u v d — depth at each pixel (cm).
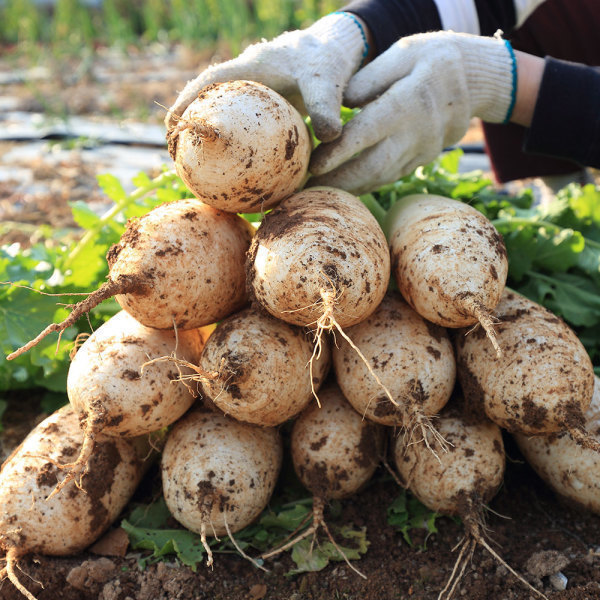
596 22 101
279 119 60
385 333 64
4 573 61
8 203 147
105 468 65
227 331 62
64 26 323
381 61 71
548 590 62
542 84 73
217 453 64
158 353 64
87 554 66
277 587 63
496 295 61
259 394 60
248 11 318
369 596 62
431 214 66
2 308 78
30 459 64
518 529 68
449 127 74
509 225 85
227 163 59
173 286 61
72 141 187
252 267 61
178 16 312
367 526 68
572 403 60
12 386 86
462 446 64
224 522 64
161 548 65
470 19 81
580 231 89
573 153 76
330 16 75
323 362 65
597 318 83
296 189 66
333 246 57
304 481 67
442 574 63
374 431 68
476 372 64
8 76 276
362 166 71
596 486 65
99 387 62
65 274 83
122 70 282
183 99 67
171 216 63
